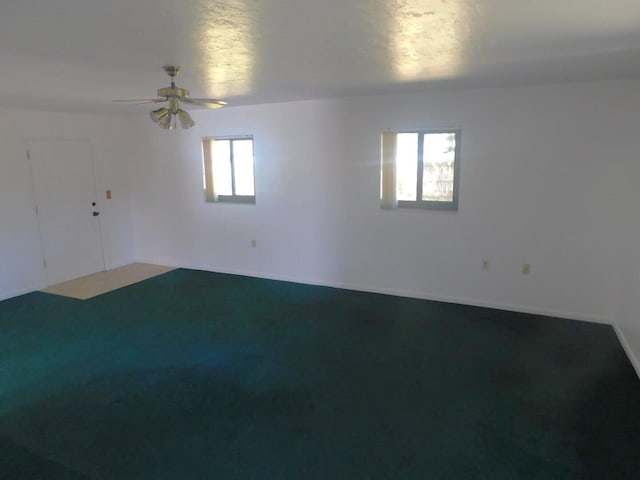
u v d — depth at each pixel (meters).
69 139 5.66
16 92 3.94
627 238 3.76
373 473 2.21
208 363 3.40
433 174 4.60
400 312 4.41
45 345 3.77
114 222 6.34
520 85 3.98
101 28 2.06
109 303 4.85
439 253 4.66
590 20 1.99
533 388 2.97
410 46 2.47
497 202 4.30
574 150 3.94
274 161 5.34
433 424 2.60
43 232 5.46
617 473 2.19
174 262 6.42
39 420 2.69
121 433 2.55
